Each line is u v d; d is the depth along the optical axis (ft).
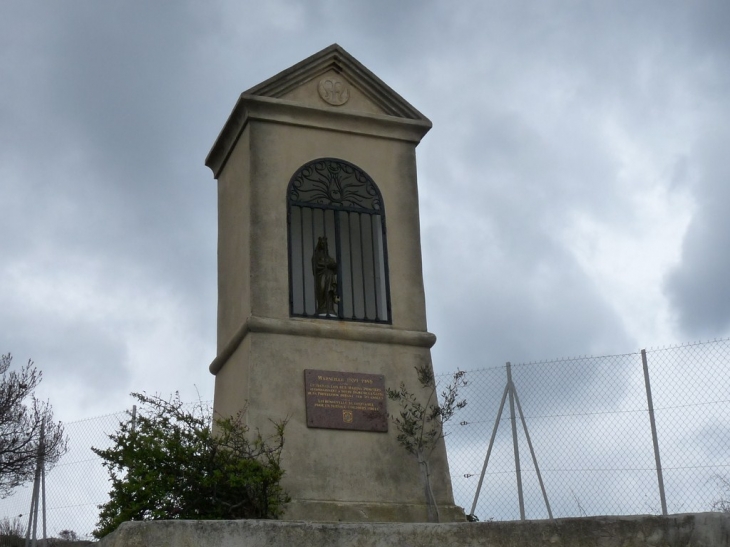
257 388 36.09
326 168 39.93
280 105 39.55
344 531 28.63
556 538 29.27
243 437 34.63
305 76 40.37
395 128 41.09
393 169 40.81
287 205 38.78
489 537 29.19
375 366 37.83
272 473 33.19
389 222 40.09
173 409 34.83
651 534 29.30
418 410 37.06
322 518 34.78
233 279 39.34
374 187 40.27
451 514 36.19
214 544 27.63
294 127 39.91
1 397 58.75
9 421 58.03
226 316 39.73
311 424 36.14
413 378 38.11
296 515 34.53
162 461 33.22
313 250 39.29
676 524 29.37
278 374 36.52
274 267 37.93
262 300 37.37
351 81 41.06
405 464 36.73
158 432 33.63
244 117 39.47
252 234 38.01
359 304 39.24
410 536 28.91
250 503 33.01
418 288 39.60
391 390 37.52
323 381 36.88
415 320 39.11
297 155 39.60
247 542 27.86
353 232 40.22
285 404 36.22
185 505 32.78
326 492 35.42
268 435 35.53
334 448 36.14
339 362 37.45
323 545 28.35
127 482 33.09
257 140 39.17
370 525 28.89
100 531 33.78
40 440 51.85
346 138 40.52
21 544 47.60
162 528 27.45
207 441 33.58
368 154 40.63
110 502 34.83
